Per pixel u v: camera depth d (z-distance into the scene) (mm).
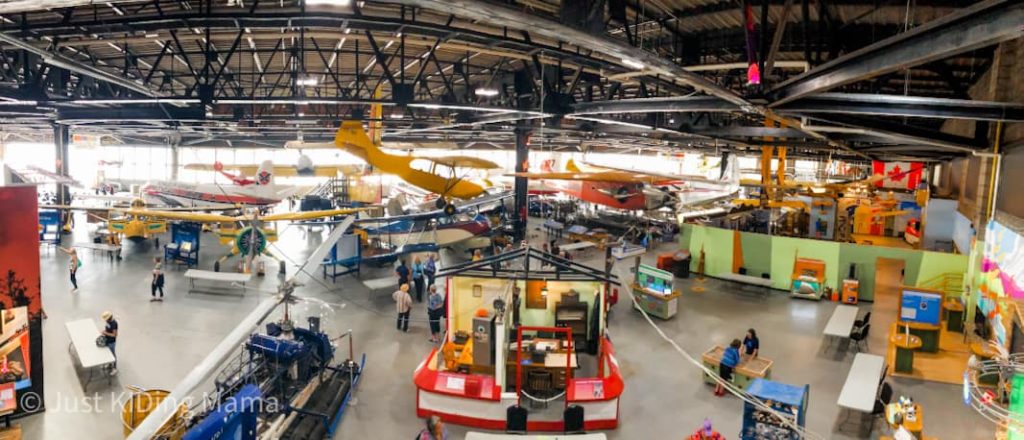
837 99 8750
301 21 9406
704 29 12617
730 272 20625
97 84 18359
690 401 10727
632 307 17000
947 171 28234
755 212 29734
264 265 20734
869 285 18078
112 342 11336
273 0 11969
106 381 10945
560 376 10234
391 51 17188
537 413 9773
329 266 21078
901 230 29453
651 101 12336
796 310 17000
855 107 8680
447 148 41219
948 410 10438
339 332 14023
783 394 8422
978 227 14844
